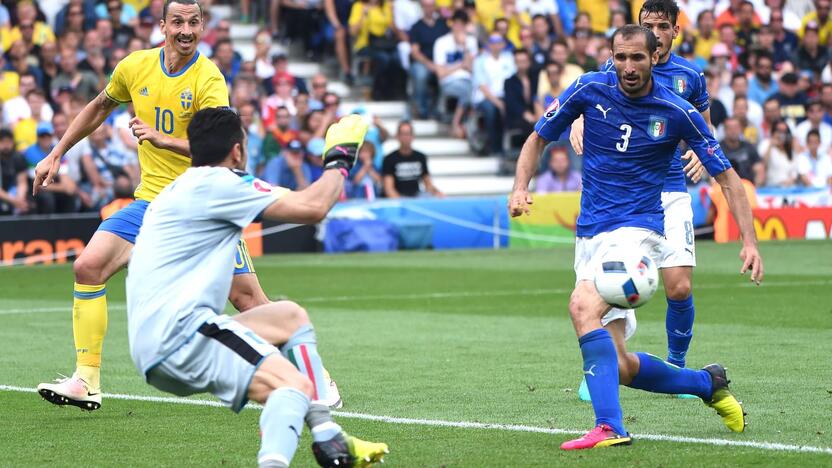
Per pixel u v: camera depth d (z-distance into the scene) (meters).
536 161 24.23
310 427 18.98
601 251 23.05
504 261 65.81
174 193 18.88
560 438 22.80
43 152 66.19
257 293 26.73
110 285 56.41
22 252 64.50
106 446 22.77
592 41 85.25
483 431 23.59
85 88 72.88
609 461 20.64
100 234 26.38
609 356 22.03
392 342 36.91
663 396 27.64
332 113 74.94
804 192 78.56
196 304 18.47
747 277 55.91
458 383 29.44
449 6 87.69
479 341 37.00
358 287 53.56
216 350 18.33
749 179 77.62
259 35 79.06
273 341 19.45
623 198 23.22
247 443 22.91
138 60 27.45
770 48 90.25
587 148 23.59
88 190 67.62
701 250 70.31
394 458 21.25
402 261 65.88
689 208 28.11
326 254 70.50
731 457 20.84
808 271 58.50
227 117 19.25
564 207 76.31
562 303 47.09
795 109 84.06
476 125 85.94
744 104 79.94
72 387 25.52
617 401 21.98
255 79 76.12
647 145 22.97
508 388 28.67
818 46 92.69
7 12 76.56
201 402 27.33
